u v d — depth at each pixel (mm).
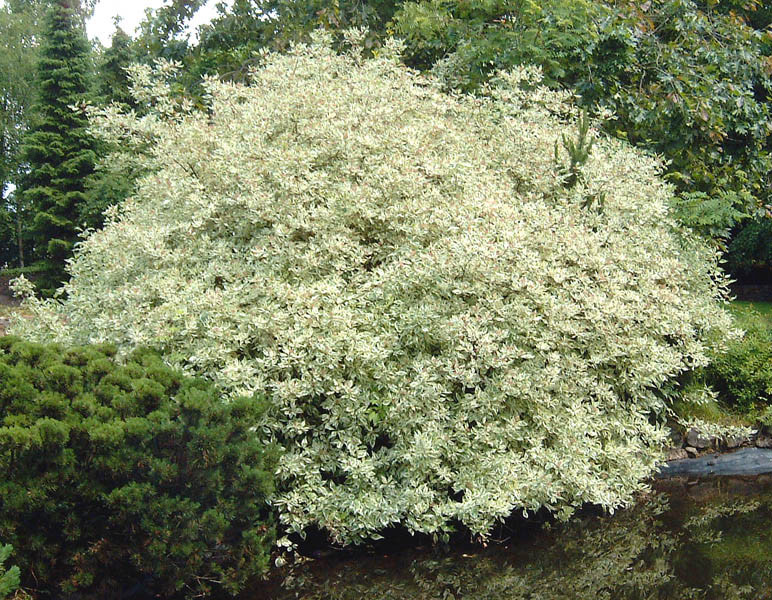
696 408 6957
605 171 6703
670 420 6891
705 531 5469
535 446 5113
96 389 4137
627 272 6211
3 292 18562
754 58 10391
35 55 27781
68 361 4336
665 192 7297
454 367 5016
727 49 10312
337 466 5066
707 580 4656
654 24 10688
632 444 5668
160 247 5523
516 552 5113
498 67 8742
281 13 11984
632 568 4844
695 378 7094
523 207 5867
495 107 7656
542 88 7820
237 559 4289
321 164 6066
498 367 5102
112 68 20484
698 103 9375
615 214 6680
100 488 3879
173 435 3988
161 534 3910
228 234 5945
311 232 5637
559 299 5383
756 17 14391
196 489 4082
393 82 7164
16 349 4266
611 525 5590
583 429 5273
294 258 5379
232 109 6891
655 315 5926
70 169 18422
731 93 10086
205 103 11625
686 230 7578
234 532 4309
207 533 4035
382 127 6219
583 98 9375
